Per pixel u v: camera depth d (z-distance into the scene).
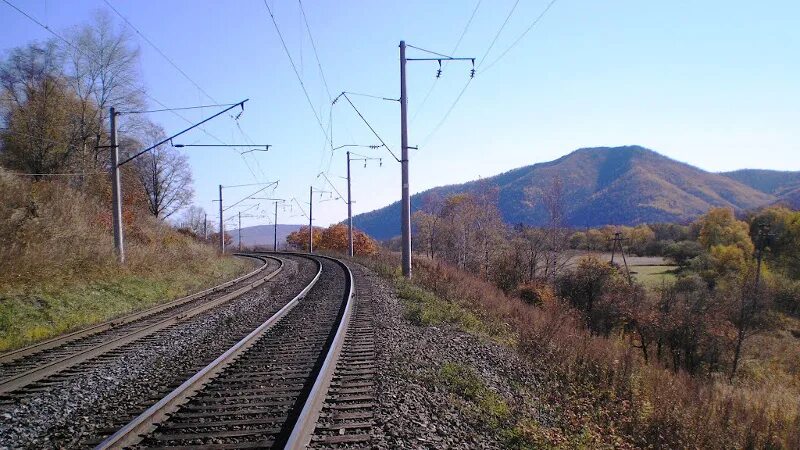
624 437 10.01
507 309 22.19
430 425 6.68
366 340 11.59
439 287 22.91
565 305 31.48
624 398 12.30
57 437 6.34
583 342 16.36
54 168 37.19
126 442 5.89
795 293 44.91
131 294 20.05
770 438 12.99
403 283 23.95
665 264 64.75
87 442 6.07
